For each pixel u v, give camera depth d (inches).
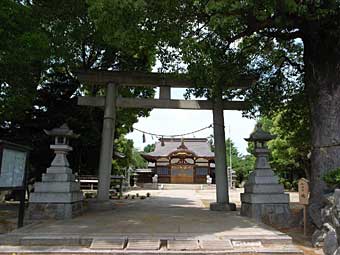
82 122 579.2
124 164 1217.4
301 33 374.3
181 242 258.8
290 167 1216.2
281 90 504.7
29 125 569.6
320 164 350.6
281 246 263.3
